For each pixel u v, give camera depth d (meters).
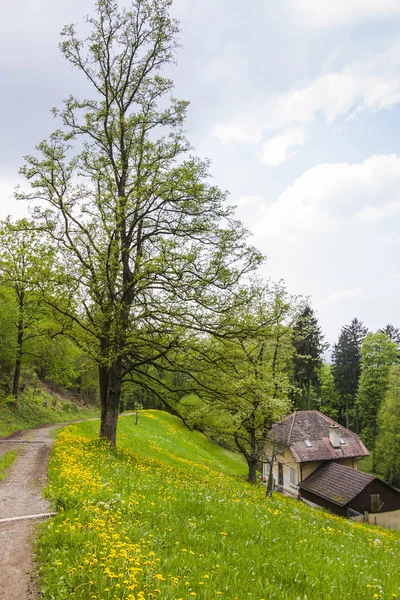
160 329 20.25
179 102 21.45
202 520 10.09
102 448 19.05
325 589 7.41
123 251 20.72
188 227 20.70
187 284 19.17
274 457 23.19
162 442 39.94
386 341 79.12
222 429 25.86
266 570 7.85
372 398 78.44
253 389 21.33
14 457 19.84
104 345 20.52
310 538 10.77
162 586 6.09
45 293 20.22
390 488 35.59
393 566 10.44
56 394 59.72
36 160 19.86
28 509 10.24
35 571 6.80
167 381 22.33
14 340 38.16
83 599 5.62
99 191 21.39
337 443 44.34
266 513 12.73
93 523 8.09
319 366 73.31
